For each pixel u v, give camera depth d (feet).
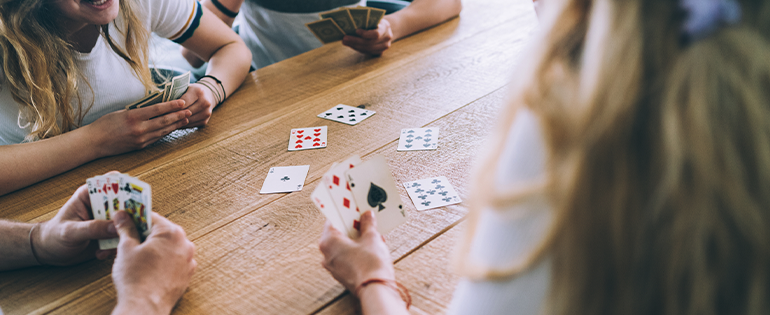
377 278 2.75
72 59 5.60
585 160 1.36
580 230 1.39
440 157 4.56
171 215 4.14
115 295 3.34
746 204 1.27
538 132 1.45
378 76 6.57
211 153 5.10
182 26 6.79
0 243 3.65
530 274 1.51
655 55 1.30
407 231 3.62
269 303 3.11
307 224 3.83
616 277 1.43
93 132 5.17
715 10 1.22
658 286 1.42
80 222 3.45
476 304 1.62
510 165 1.51
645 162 1.34
